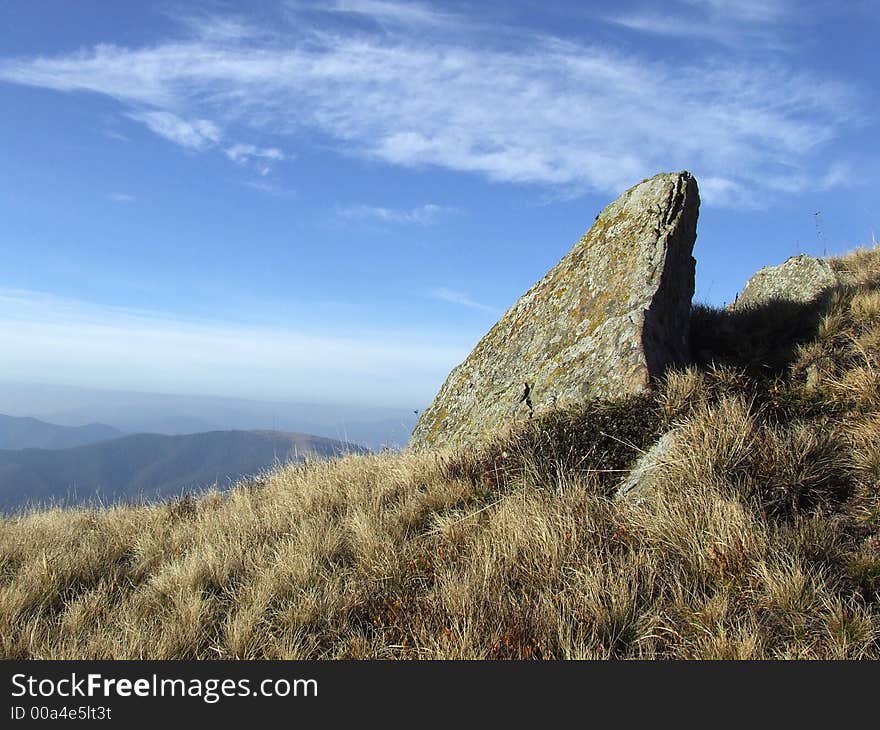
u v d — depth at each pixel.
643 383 6.87
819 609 3.66
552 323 8.91
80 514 9.05
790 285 10.98
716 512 4.46
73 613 5.21
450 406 9.48
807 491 4.82
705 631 3.66
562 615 3.96
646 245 8.44
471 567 4.68
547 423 6.94
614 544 4.69
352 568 5.41
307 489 7.60
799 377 7.22
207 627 4.80
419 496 6.45
